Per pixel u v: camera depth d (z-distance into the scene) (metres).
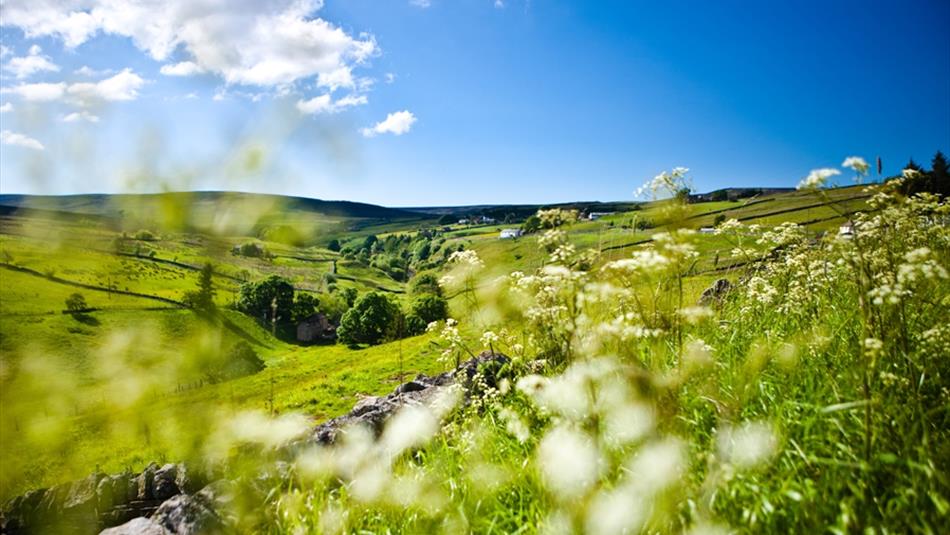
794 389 4.93
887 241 5.63
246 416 2.36
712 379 5.03
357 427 6.42
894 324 4.84
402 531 4.60
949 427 4.49
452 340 6.50
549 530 3.99
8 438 1.89
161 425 2.12
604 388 4.39
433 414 6.46
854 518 3.57
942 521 3.58
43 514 5.41
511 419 5.25
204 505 4.64
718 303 8.58
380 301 93.50
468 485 4.91
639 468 3.98
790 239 8.38
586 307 4.62
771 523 3.72
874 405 4.23
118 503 5.66
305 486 5.17
